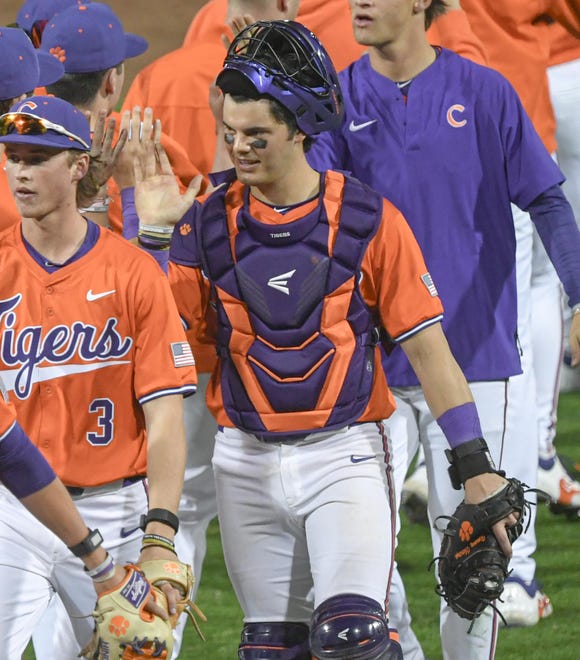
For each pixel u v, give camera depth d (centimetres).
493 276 1691
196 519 1792
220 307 1405
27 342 1331
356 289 1387
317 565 1365
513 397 1886
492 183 1686
